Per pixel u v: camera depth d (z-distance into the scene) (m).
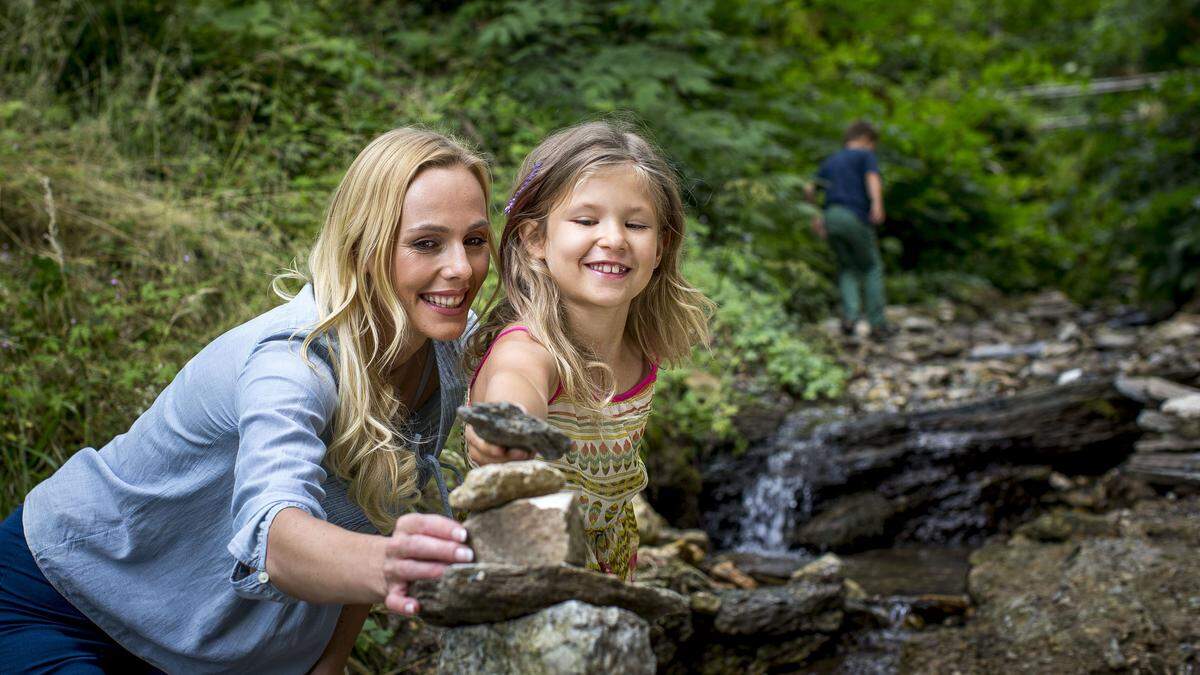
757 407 4.95
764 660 2.99
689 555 3.49
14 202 3.60
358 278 1.51
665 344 1.79
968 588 3.41
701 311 1.82
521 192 1.60
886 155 8.84
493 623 1.19
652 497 4.15
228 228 3.82
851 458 4.35
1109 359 5.73
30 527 1.62
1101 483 4.21
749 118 7.48
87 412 2.83
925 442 4.42
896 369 5.82
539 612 1.16
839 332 6.65
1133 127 10.02
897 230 9.11
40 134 4.09
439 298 1.54
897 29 12.87
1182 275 8.15
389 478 1.54
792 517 4.22
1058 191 11.33
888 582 3.60
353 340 1.51
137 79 4.61
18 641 1.56
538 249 1.60
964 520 4.20
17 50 4.51
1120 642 2.77
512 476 1.18
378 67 5.31
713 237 6.13
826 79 9.57
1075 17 15.50
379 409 1.55
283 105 4.84
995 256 9.57
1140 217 8.88
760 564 3.81
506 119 5.36
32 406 2.78
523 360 1.51
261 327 1.51
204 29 5.20
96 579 1.59
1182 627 2.78
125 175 4.02
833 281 7.63
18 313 3.06
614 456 1.68
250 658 1.64
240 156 4.43
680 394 4.66
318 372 1.47
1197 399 4.67
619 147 1.57
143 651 1.63
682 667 2.93
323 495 1.36
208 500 1.55
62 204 3.60
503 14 6.42
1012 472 4.30
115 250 3.61
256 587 1.34
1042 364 5.70
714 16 8.20
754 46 8.18
